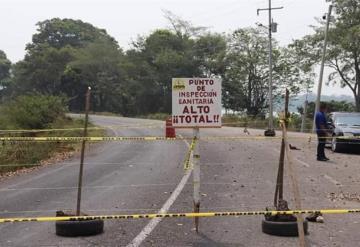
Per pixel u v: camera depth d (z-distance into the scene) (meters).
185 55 87.06
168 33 90.56
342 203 10.70
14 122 30.73
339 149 21.38
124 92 93.50
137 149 22.81
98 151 22.48
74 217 7.96
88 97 8.21
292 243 7.64
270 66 51.03
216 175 14.53
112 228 8.53
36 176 15.18
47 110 33.72
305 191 12.06
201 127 8.36
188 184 12.98
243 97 82.94
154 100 90.88
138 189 12.30
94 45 99.31
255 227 8.60
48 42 130.12
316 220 9.03
